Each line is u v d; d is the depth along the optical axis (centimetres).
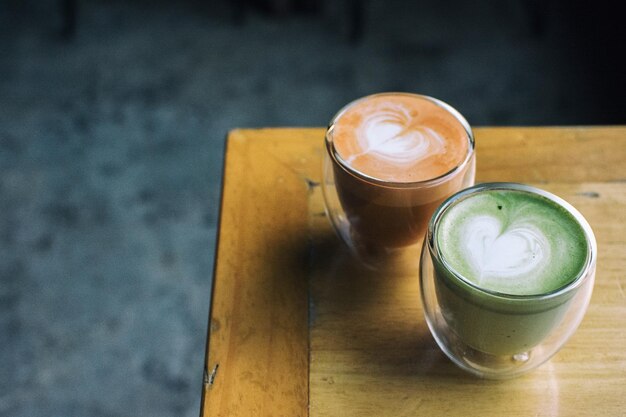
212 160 136
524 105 145
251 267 61
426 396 54
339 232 62
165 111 146
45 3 175
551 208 54
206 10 174
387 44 162
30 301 112
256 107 147
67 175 133
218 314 58
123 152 138
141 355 106
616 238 61
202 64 158
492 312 51
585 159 67
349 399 54
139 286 115
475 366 55
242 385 55
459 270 51
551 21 165
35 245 121
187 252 120
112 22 170
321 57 159
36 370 104
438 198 57
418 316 58
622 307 58
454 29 165
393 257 61
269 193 66
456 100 147
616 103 144
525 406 54
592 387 54
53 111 147
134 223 124
